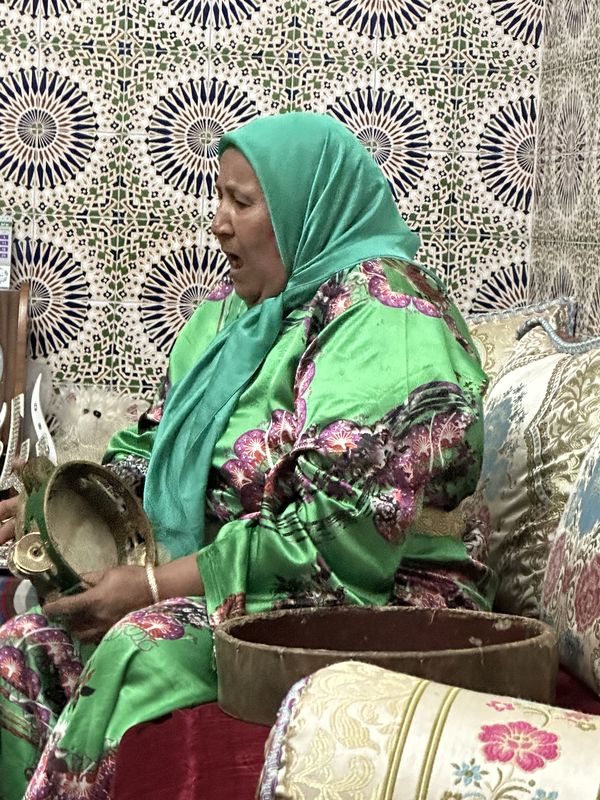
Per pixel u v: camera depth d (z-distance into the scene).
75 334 3.17
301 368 1.91
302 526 1.70
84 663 1.81
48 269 3.15
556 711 0.98
